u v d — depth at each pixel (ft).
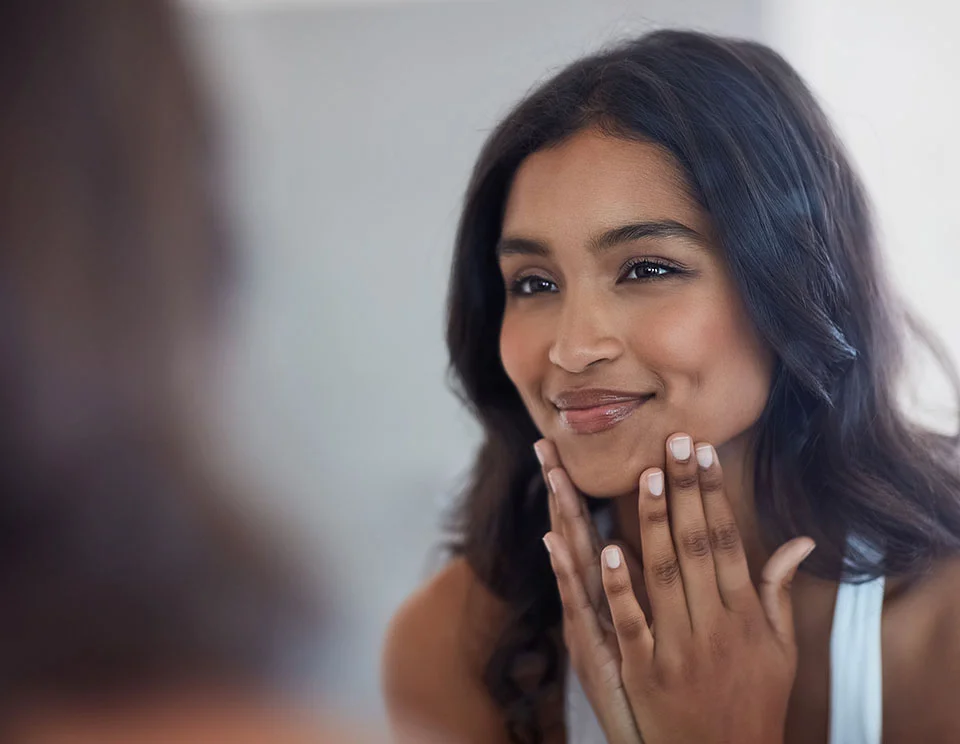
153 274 0.77
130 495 0.78
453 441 7.07
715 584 2.60
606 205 2.56
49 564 0.79
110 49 0.76
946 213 5.94
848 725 2.82
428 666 3.29
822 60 6.10
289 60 7.05
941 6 5.91
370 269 7.16
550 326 2.72
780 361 2.83
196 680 0.83
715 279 2.61
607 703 2.74
